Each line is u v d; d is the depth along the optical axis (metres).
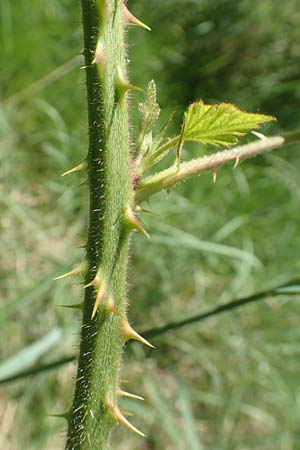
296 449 0.46
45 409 0.43
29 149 0.50
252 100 0.56
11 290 0.46
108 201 0.18
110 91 0.18
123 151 0.18
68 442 0.20
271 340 0.49
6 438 0.42
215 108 0.18
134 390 0.45
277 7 0.57
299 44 0.58
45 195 0.49
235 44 0.56
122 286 0.19
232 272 0.51
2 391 0.44
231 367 0.48
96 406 0.19
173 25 0.55
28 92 0.50
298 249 0.51
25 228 0.47
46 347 0.30
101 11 0.17
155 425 0.46
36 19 0.51
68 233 0.48
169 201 0.49
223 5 0.55
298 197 0.52
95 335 0.19
